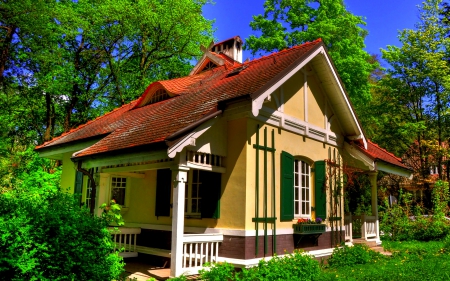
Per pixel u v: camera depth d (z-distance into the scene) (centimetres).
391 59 2267
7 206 523
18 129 2369
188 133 739
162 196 989
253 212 837
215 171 845
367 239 1380
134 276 789
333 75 1095
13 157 1727
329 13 2269
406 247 1357
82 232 543
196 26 2158
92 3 2067
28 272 478
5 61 1812
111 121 1312
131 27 2061
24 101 2195
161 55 2305
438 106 2142
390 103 2334
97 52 2203
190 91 1170
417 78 2180
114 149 827
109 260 583
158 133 813
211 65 1514
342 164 1250
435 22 2234
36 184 1338
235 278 686
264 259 799
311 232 980
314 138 1098
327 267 1022
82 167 963
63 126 2345
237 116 855
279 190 936
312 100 1112
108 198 1095
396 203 1902
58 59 1914
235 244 818
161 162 783
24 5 1585
